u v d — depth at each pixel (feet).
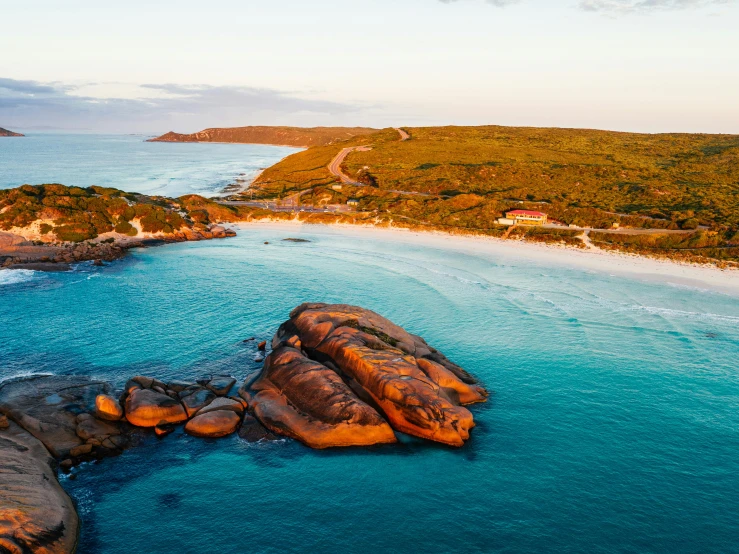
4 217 281.95
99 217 308.81
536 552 89.35
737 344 177.06
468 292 228.63
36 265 250.37
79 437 114.11
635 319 198.59
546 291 231.50
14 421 115.75
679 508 100.53
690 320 198.29
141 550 88.79
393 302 213.05
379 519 96.84
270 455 114.62
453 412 122.11
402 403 121.80
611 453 117.60
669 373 155.84
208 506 99.40
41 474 99.60
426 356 150.92
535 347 172.45
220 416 122.42
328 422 119.14
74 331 173.78
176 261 275.80
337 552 88.94
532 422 129.59
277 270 260.01
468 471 110.73
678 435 124.88
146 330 176.96
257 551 89.04
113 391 132.26
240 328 181.47
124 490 102.78
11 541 80.43
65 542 87.04
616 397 141.90
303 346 147.95
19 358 151.94
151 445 116.26
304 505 100.22
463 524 95.66
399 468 111.34
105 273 247.29
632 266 274.98
